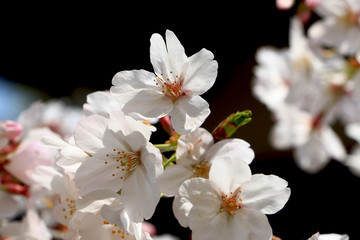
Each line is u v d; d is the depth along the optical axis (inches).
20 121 18.3
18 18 34.0
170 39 15.6
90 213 15.5
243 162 15.1
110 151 15.5
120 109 15.9
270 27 35.2
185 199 15.2
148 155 15.2
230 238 15.3
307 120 24.7
